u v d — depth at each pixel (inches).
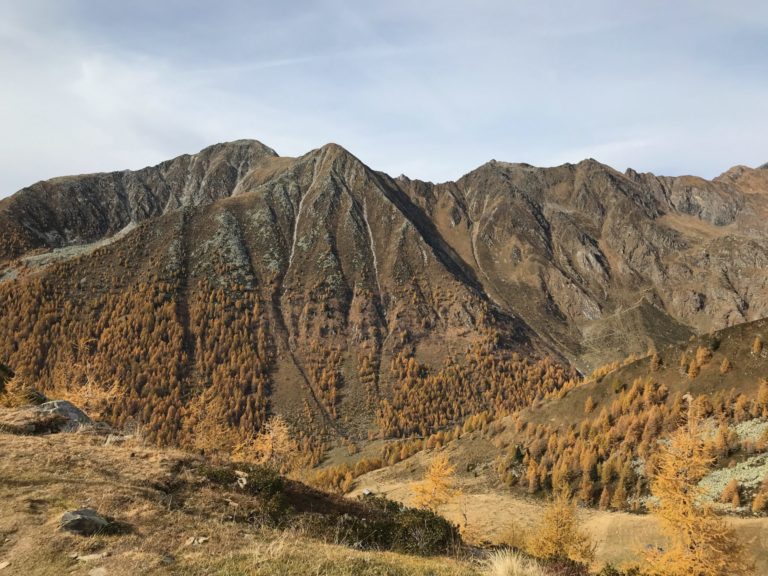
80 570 365.7
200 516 550.6
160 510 529.3
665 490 1336.1
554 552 1596.9
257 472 746.2
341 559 404.8
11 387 1428.4
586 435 4175.7
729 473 2888.8
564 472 3720.5
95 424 993.5
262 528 538.3
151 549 416.5
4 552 392.8
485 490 4055.1
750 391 3543.3
